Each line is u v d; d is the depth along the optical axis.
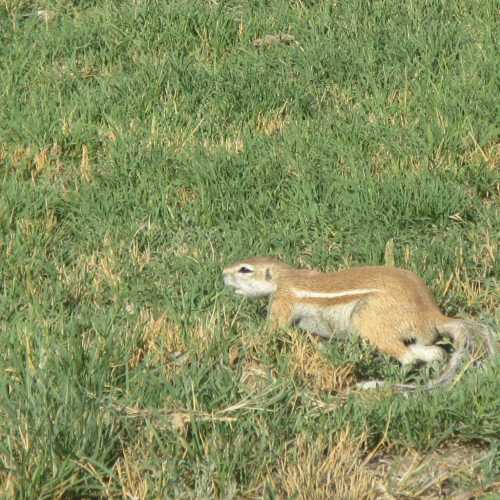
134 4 19.64
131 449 9.34
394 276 11.38
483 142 15.27
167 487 8.95
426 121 15.84
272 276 12.09
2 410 9.72
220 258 13.14
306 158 15.04
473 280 12.62
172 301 12.22
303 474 9.02
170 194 14.66
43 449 8.95
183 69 17.45
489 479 9.15
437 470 9.45
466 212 13.98
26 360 10.41
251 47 18.42
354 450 9.46
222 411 9.67
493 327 11.62
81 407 9.41
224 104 16.66
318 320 11.79
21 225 13.80
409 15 18.77
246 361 11.21
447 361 11.02
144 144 15.62
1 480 8.84
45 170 15.52
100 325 11.32
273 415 9.77
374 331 11.20
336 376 10.73
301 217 13.88
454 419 9.73
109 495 8.90
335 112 16.44
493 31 18.14
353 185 14.24
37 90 17.34
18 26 19.23
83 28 18.89
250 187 14.73
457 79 16.83
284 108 16.80
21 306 12.30
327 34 18.44
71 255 13.53
